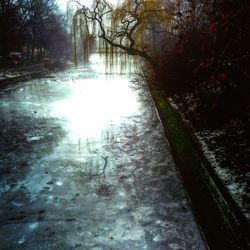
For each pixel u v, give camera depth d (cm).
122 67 1855
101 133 1041
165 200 590
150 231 496
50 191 626
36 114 1323
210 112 788
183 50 960
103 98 1744
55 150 866
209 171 554
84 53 1738
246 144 610
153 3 1424
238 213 412
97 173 714
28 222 519
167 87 1211
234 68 645
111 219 529
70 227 506
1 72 2828
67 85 2405
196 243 468
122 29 1539
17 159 794
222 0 559
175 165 755
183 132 804
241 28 550
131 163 774
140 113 1348
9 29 3178
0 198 598
